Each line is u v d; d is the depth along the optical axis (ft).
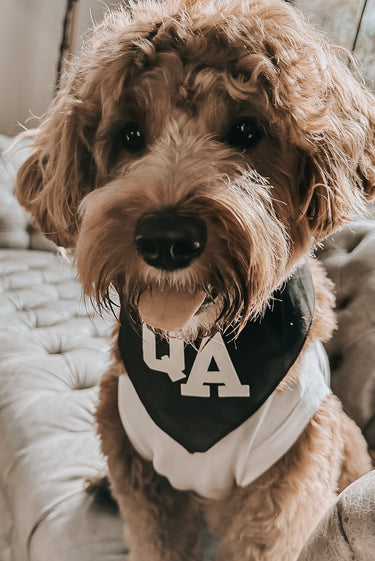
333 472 3.90
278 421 3.61
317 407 3.70
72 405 5.23
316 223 3.63
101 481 4.37
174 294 3.17
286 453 3.72
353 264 5.68
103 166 3.69
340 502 2.02
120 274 3.23
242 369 3.59
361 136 3.73
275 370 3.57
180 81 3.30
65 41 12.66
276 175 3.42
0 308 6.93
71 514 4.23
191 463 3.81
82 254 3.16
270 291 3.29
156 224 2.78
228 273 3.00
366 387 5.17
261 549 3.84
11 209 9.18
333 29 9.25
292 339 3.59
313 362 3.85
